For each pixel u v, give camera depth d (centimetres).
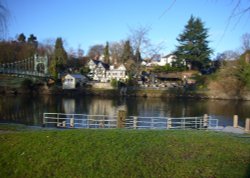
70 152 970
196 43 8050
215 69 8381
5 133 1233
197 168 877
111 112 4291
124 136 1200
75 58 9975
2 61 7562
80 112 4256
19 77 7038
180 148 1056
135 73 7675
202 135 1293
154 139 1171
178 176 823
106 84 7312
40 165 879
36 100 5584
